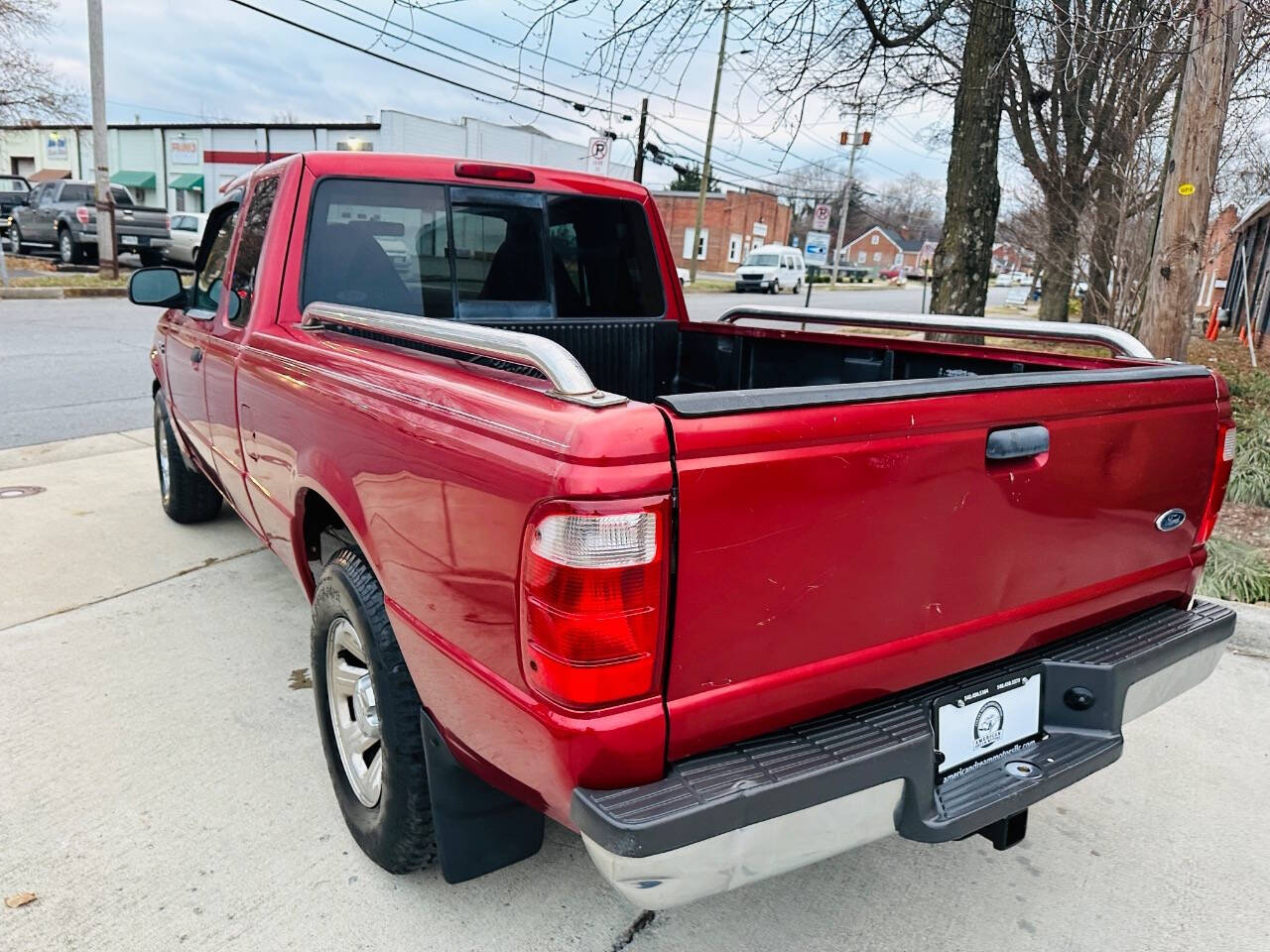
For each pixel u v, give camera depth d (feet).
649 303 13.15
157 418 17.17
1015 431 6.65
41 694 11.35
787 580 5.73
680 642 5.40
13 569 15.29
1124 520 7.72
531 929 7.80
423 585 6.60
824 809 5.76
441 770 6.93
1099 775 10.63
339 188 10.48
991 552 6.79
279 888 8.17
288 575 15.39
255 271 10.64
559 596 5.16
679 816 5.21
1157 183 31.48
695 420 5.23
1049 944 7.89
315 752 10.31
